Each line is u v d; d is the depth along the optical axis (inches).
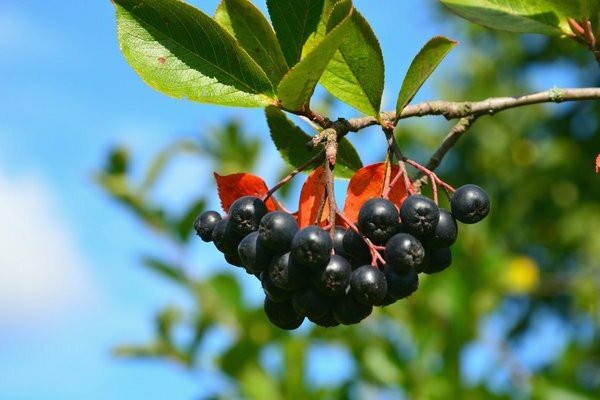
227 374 229.6
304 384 227.8
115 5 111.3
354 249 104.4
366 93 114.0
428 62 111.1
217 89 112.9
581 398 233.9
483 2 148.0
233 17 114.7
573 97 135.4
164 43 112.3
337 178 129.0
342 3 108.1
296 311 105.1
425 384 228.5
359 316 102.5
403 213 103.2
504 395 226.1
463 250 251.0
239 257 108.3
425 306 235.6
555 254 441.7
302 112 111.7
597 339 335.9
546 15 144.9
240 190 115.0
